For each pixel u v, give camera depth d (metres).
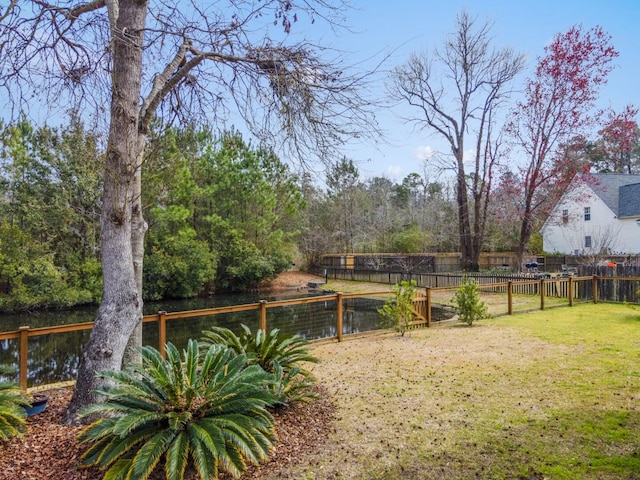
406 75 20.86
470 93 21.28
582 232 27.38
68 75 3.92
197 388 2.86
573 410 3.83
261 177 20.36
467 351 6.29
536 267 20.77
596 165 35.31
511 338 7.19
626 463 2.84
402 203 37.56
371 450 3.09
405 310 7.70
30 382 6.74
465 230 22.39
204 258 18.64
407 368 5.40
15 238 14.36
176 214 16.36
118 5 3.61
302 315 13.44
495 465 2.86
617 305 11.14
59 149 15.13
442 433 3.39
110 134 3.38
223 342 4.30
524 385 4.60
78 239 16.50
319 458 2.96
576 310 10.42
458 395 4.31
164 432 2.61
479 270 21.94
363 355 6.16
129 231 3.48
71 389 4.43
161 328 5.07
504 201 21.94
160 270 17.42
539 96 18.17
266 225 21.58
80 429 3.14
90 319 13.27
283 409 3.78
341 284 22.41
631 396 4.16
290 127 4.20
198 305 16.67
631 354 5.84
